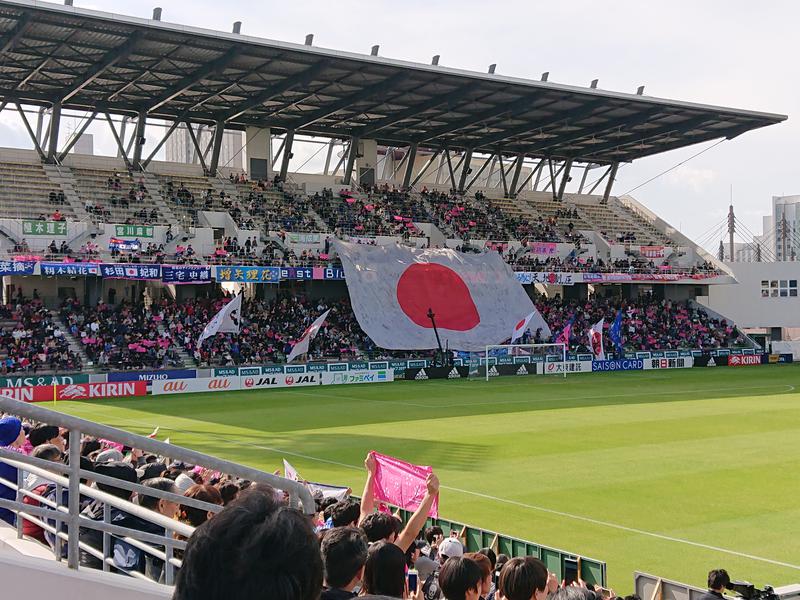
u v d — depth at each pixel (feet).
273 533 9.22
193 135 236.43
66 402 166.81
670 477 90.27
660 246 284.82
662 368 249.34
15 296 206.49
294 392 185.06
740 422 132.57
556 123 240.94
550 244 268.00
